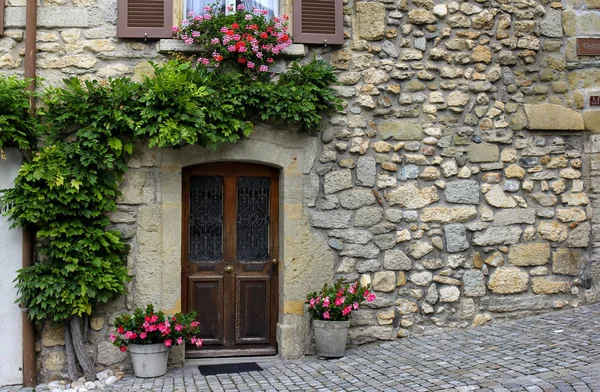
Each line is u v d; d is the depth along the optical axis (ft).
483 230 20.07
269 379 16.89
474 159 20.11
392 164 19.70
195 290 19.53
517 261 20.22
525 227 20.35
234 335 19.71
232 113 18.29
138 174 18.38
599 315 19.56
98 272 17.29
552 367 15.01
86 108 17.24
